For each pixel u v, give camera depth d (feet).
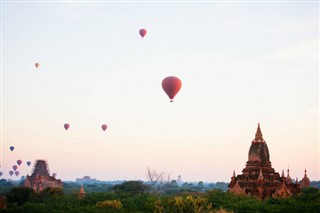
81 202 302.86
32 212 256.73
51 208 266.98
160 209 204.33
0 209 258.78
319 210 226.99
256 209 237.86
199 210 197.36
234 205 247.29
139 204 283.38
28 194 351.05
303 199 269.44
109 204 265.13
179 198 200.34
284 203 253.03
